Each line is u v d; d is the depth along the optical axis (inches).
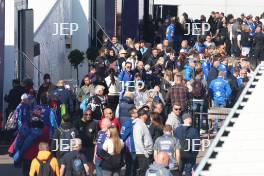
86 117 1317.7
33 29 1670.8
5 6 1590.8
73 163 1119.0
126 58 1820.9
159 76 1723.7
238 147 620.1
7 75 1594.5
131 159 1187.3
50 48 1787.6
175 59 1838.1
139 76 1494.8
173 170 1130.7
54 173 1111.6
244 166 602.2
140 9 2416.3
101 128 1206.9
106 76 1663.4
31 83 1476.4
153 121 1234.6
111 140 1142.3
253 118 646.5
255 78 705.0
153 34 2447.1
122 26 2361.0
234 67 1768.0
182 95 1482.5
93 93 1502.2
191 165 1190.3
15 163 1216.8
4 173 1300.4
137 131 1183.6
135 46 1936.5
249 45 2281.0
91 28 1974.7
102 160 1146.7
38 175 1109.1
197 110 1524.4
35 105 1373.0
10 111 1469.0
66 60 1854.1
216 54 1834.4
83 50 1886.1
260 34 2247.8
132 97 1369.3
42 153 1114.1
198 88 1533.0
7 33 1595.7
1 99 1523.1
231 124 643.5
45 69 1763.0
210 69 1692.9
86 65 1865.2
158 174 984.9
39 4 1752.0
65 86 1448.1
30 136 1206.3
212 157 616.1
